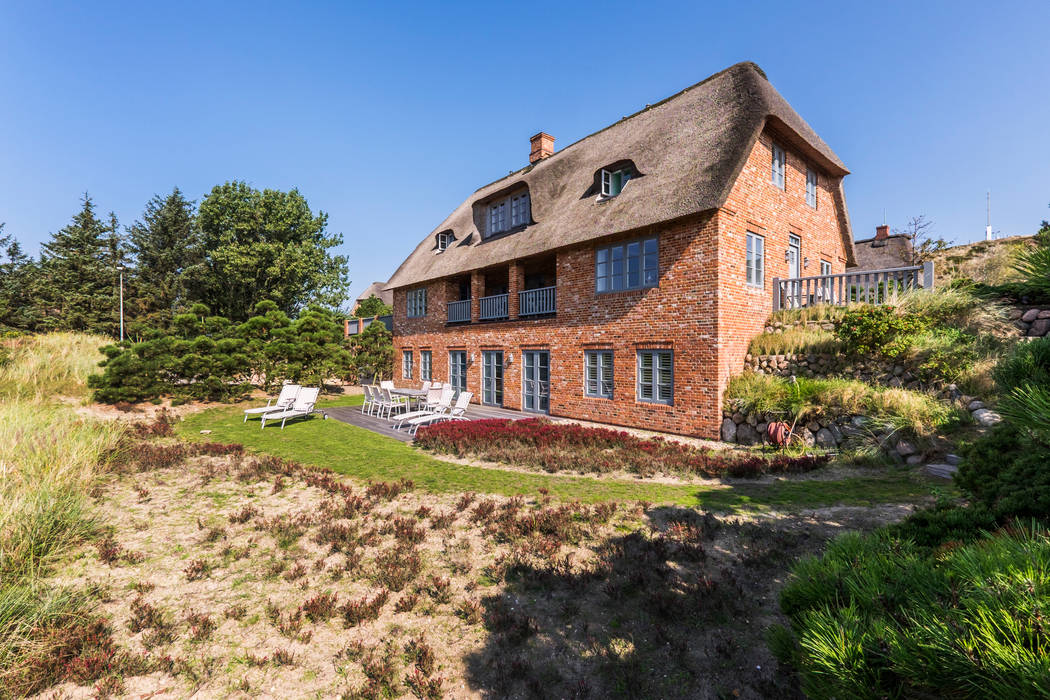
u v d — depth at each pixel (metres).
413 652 3.42
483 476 8.10
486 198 18.83
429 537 5.51
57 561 4.87
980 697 1.33
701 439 10.88
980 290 10.09
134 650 3.45
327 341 21.31
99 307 38.84
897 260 22.25
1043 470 3.10
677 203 10.98
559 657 3.34
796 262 14.22
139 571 4.72
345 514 6.21
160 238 41.75
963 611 1.51
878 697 1.54
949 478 6.97
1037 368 2.45
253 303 37.09
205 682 3.14
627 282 12.87
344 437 11.68
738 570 4.51
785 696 2.82
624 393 12.80
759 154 12.31
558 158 18.61
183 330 17.22
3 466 6.25
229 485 7.64
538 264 17.47
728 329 11.00
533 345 15.66
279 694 3.03
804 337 10.89
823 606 1.97
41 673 3.11
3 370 13.98
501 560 4.82
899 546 2.49
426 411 13.66
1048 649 1.28
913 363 9.23
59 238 43.56
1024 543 1.79
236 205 36.56
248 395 17.97
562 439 10.26
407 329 23.33
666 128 13.77
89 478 7.23
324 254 41.19
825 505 6.19
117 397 14.15
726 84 13.16
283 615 3.94
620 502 6.60
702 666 3.18
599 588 4.27
